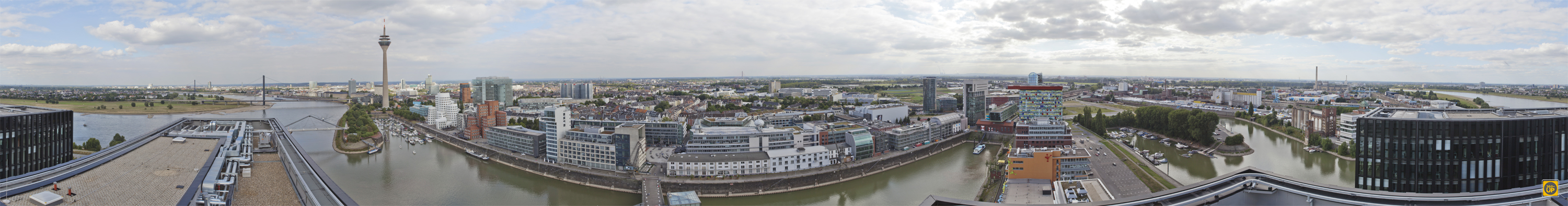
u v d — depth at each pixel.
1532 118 195.38
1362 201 162.62
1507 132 193.00
